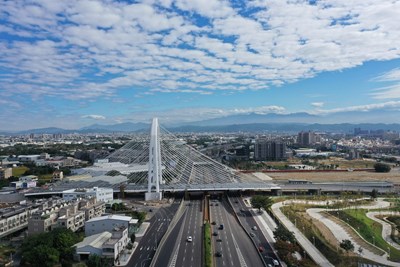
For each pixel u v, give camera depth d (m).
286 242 154.00
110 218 172.88
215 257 146.88
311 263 140.75
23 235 176.75
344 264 138.62
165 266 137.75
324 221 196.88
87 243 147.88
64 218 170.50
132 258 146.25
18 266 137.25
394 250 153.25
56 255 137.38
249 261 142.62
